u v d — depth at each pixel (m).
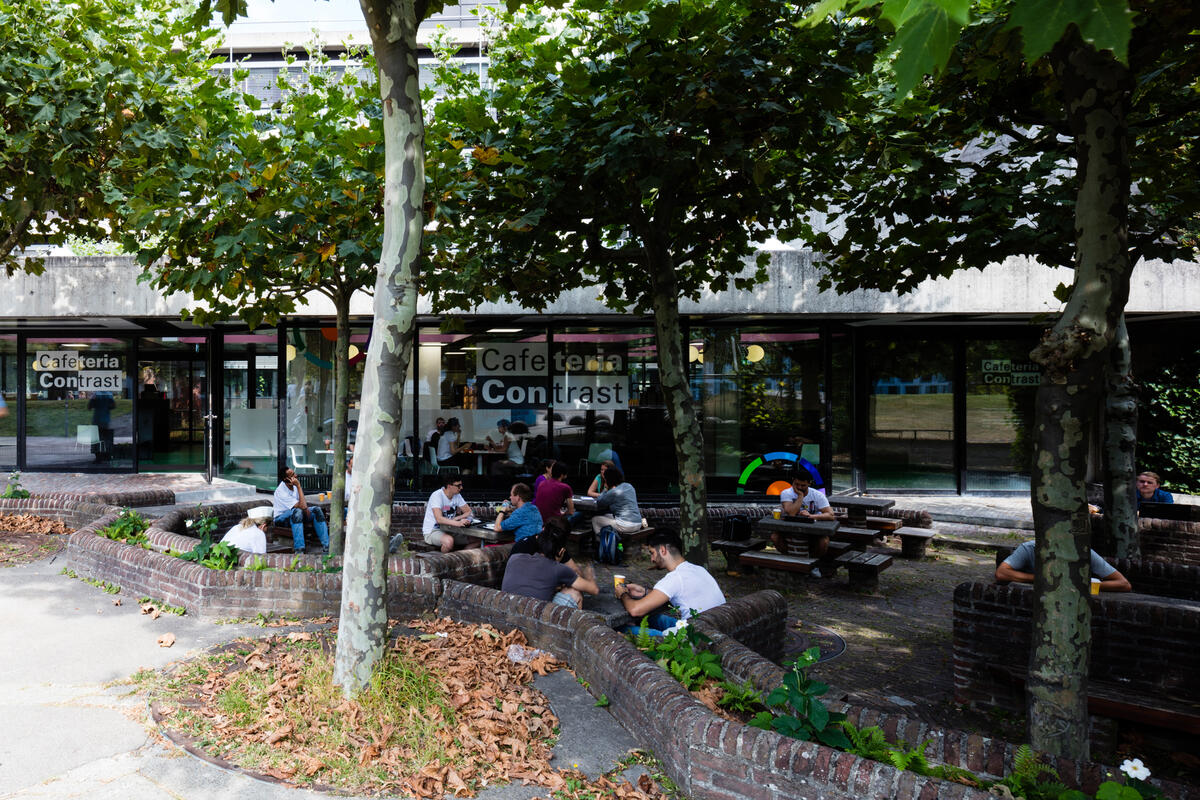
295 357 15.48
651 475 14.99
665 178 6.78
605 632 5.37
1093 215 4.04
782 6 6.15
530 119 7.33
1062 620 4.03
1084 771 3.38
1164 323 16.22
